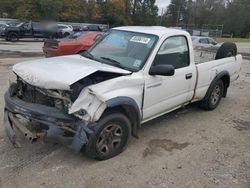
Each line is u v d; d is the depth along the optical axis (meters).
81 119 3.66
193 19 88.62
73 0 49.50
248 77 11.27
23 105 3.81
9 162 3.95
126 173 3.85
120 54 4.67
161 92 4.67
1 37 24.55
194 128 5.46
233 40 51.56
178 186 3.64
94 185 3.57
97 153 3.95
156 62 4.54
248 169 4.11
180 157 4.34
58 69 3.87
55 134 3.58
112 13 60.19
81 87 3.68
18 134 4.02
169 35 4.79
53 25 27.30
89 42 12.52
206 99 6.18
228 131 5.41
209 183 3.73
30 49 18.17
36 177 3.65
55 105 3.76
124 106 4.07
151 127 5.39
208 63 5.86
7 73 9.41
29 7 36.47
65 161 4.04
